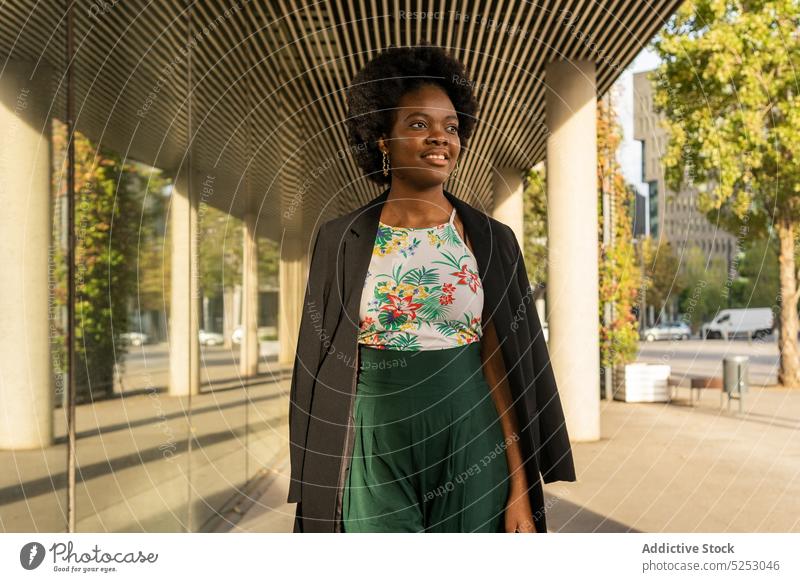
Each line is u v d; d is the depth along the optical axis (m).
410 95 1.72
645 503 4.92
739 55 11.83
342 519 1.65
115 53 3.42
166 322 4.00
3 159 2.70
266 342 6.82
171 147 4.08
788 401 11.45
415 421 1.63
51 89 2.94
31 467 2.76
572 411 7.61
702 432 8.27
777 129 12.30
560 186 7.59
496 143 10.95
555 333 7.66
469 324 1.68
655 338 28.12
